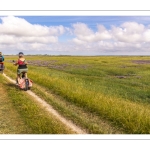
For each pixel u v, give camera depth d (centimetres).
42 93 1254
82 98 1098
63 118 875
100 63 5059
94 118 909
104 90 1672
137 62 5409
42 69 3397
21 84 1341
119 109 905
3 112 927
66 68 3684
